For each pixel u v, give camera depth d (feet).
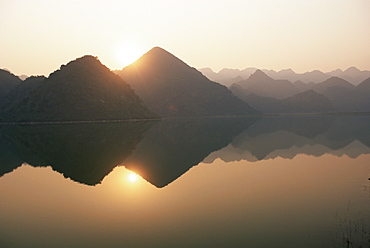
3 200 74.74
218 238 50.11
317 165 111.96
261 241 48.42
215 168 111.55
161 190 81.66
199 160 129.59
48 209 67.41
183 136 246.47
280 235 50.49
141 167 115.34
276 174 98.89
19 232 54.85
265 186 83.71
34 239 51.75
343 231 51.31
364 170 101.09
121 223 58.18
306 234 50.57
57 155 147.95
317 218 57.67
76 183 91.04
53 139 227.20
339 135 219.20
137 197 75.36
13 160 134.62
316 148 156.04
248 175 98.48
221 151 155.12
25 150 167.02
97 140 218.18
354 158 124.26
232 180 91.91
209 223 57.00
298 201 68.90
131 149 167.53
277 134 244.01
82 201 72.90
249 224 55.83
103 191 81.56
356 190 76.74
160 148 171.12
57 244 49.75
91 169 112.68
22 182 93.45
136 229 55.06
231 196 74.74
